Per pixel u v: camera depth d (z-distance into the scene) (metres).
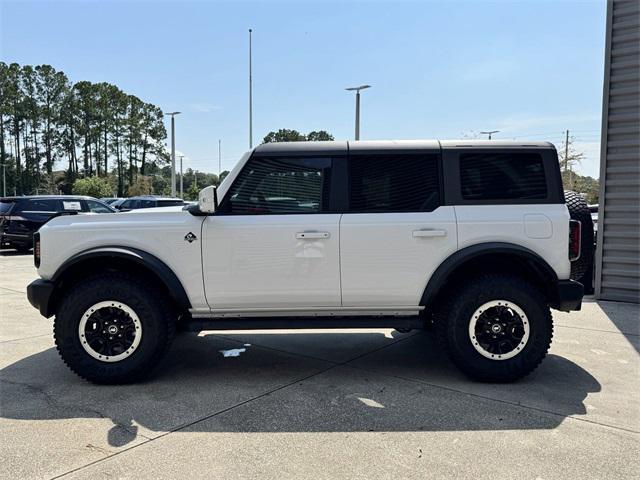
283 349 5.30
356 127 24.56
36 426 3.39
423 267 4.18
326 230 4.16
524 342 4.13
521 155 4.29
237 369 4.64
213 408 3.70
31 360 4.91
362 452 3.01
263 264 4.18
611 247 7.43
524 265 4.25
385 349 5.30
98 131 75.38
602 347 5.21
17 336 5.81
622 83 7.20
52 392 4.04
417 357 5.00
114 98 76.88
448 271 4.11
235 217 4.22
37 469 2.82
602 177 7.43
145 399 3.88
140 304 4.13
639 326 6.05
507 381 4.18
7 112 70.69
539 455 2.95
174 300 4.38
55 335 4.18
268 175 4.28
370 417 3.52
